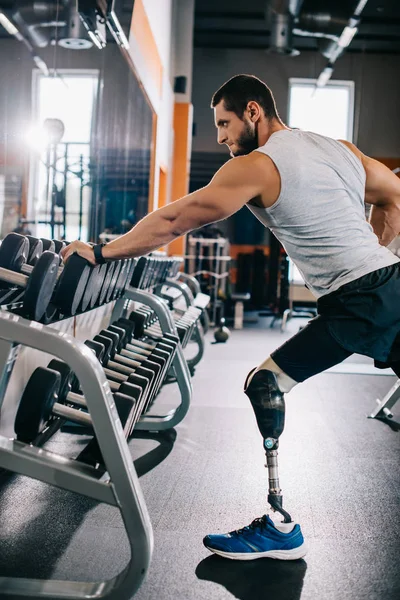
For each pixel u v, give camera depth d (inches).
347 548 73.7
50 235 186.4
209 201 62.0
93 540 73.4
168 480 96.0
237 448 114.3
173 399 156.3
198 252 398.3
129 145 287.0
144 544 56.2
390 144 481.1
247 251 522.3
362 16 424.8
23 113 179.6
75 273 70.2
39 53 181.3
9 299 82.9
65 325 107.3
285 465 105.5
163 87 331.9
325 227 63.7
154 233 64.5
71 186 207.3
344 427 132.9
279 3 349.4
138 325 124.6
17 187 181.2
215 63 480.7
